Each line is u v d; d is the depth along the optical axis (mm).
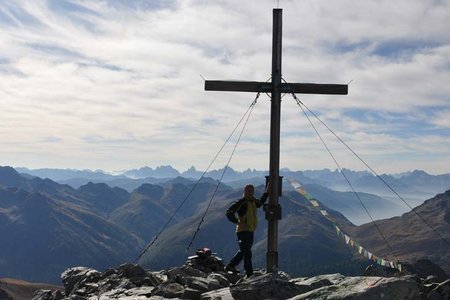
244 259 18547
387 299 11750
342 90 18984
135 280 19484
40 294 21578
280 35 19062
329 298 11875
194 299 15844
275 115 19078
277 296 13602
